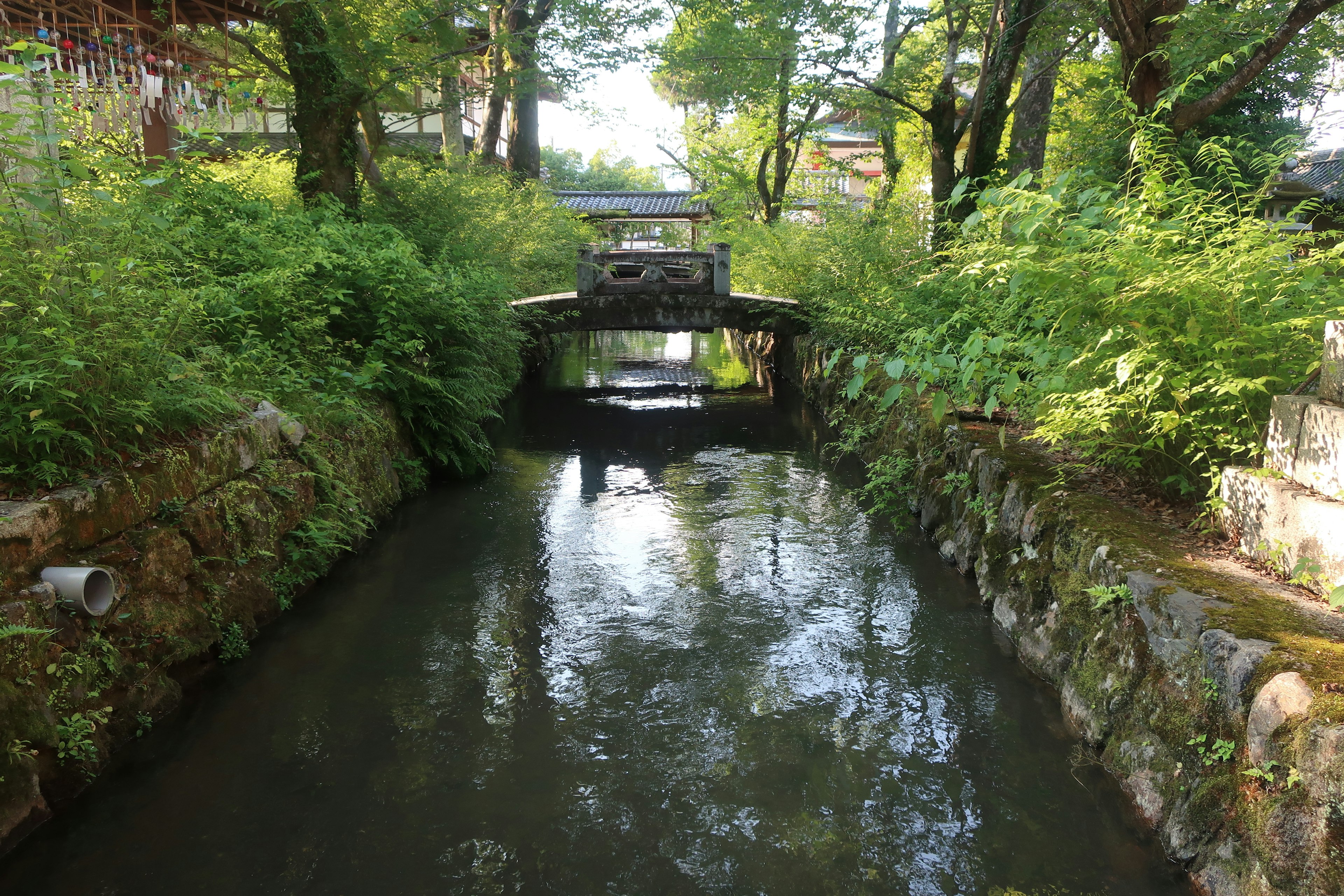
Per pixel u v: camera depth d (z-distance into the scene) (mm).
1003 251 4125
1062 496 4422
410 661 4305
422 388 7320
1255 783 2439
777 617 4891
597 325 13398
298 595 5074
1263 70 6586
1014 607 4559
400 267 6816
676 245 26609
